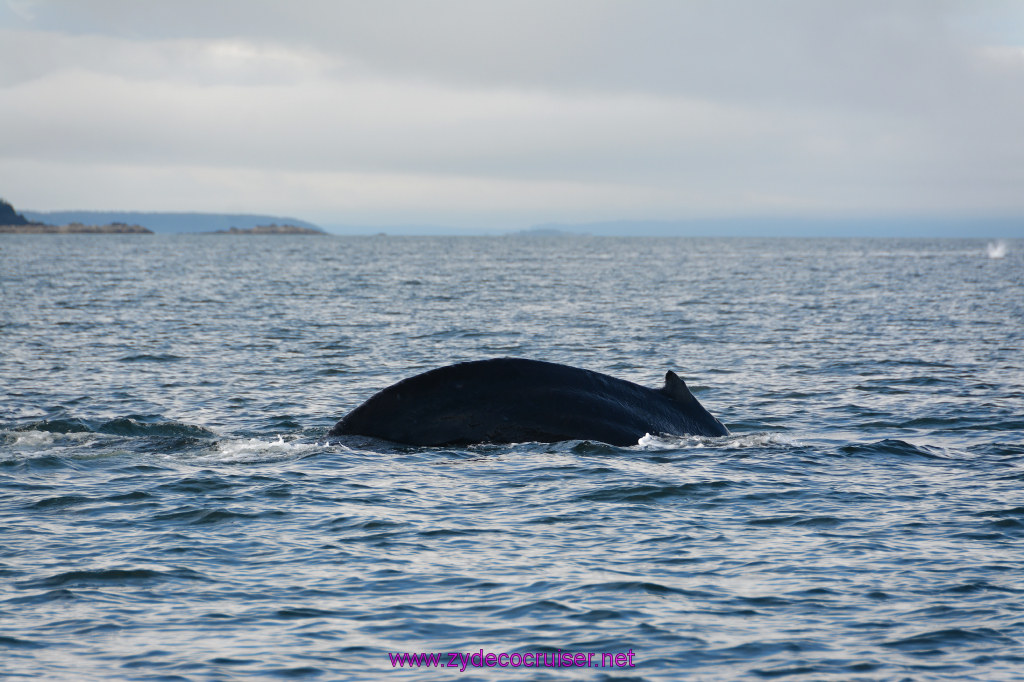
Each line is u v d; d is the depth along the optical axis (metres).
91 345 128.50
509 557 43.44
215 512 49.81
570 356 125.38
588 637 34.88
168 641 34.25
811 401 90.62
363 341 139.88
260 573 41.22
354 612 37.09
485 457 58.75
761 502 52.53
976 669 32.19
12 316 167.88
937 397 92.06
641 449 61.09
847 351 129.38
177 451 62.62
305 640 34.50
